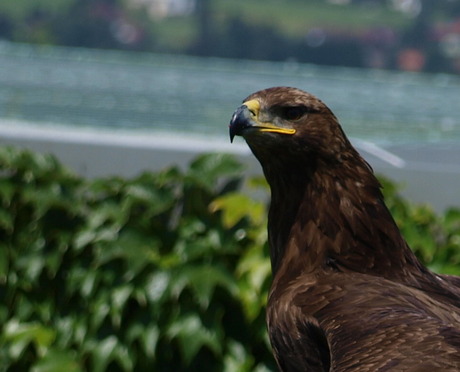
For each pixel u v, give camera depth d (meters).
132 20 70.31
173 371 11.19
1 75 21.80
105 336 11.27
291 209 9.16
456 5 60.62
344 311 8.00
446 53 60.03
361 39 61.31
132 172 13.18
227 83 22.56
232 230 11.18
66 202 11.72
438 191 12.88
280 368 8.72
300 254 9.03
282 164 9.11
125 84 21.16
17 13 66.94
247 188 12.34
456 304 8.52
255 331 10.98
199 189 11.49
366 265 8.89
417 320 7.51
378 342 7.33
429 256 10.98
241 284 10.97
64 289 11.67
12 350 11.56
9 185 11.81
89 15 68.75
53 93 18.77
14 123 14.78
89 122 15.29
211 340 10.92
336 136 9.02
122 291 11.16
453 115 18.91
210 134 14.94
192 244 11.10
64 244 11.63
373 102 20.55
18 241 11.85
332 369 7.38
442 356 6.99
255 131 8.99
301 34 63.97
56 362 11.43
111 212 11.41
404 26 60.47
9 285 11.84
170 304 11.08
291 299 8.54
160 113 16.70
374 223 8.95
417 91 24.64
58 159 13.23
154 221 11.41
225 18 70.25
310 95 9.09
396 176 12.92
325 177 9.03
